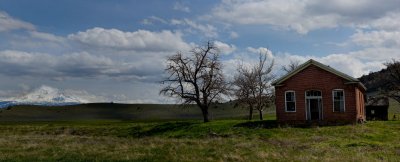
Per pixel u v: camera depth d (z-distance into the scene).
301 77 53.88
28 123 104.88
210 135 49.41
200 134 51.22
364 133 41.12
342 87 51.91
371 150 28.22
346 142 33.94
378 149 28.80
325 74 52.78
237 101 79.25
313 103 55.09
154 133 58.41
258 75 77.12
